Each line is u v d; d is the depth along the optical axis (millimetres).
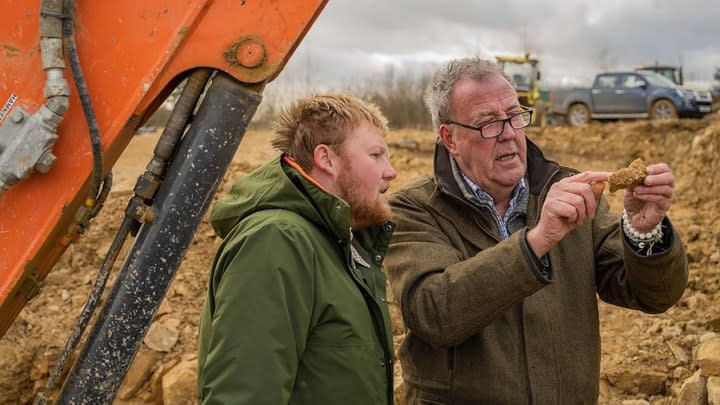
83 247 5922
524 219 2949
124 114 2125
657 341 5055
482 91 2807
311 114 2361
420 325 2627
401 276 2771
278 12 2158
